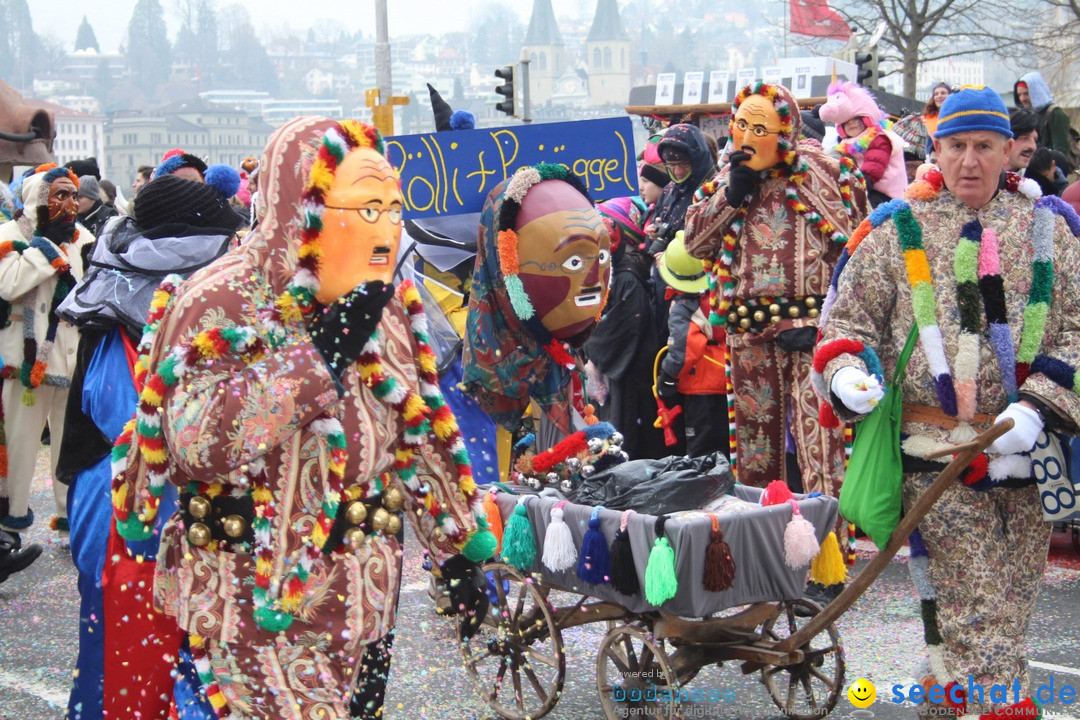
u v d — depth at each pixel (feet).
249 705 11.39
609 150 21.74
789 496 15.62
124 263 15.08
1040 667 17.78
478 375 18.70
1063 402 13.46
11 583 23.81
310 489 11.35
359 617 11.54
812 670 16.06
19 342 24.34
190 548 11.56
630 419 26.50
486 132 21.72
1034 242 14.02
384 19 74.69
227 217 15.70
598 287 18.12
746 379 21.02
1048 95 37.58
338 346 11.14
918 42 87.45
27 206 24.80
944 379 13.85
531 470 17.30
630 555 14.90
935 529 14.11
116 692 13.88
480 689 16.93
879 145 25.21
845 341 14.12
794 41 91.50
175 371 11.09
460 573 12.80
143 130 405.80
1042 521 14.24
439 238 22.30
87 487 14.51
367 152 11.30
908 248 14.17
